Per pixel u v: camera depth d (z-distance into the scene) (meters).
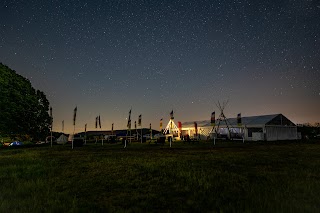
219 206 5.69
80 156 18.33
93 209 5.66
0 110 30.88
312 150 21.05
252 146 27.22
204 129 49.22
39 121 37.12
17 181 8.58
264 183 7.85
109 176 9.73
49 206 5.79
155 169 11.07
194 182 8.17
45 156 18.78
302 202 5.66
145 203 6.05
